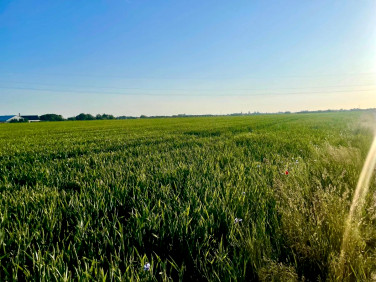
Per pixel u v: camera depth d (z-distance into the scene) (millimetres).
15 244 2129
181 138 13242
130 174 4633
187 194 3271
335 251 1798
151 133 18469
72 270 1852
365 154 6246
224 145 9117
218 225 2424
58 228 2396
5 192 3746
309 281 1699
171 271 1888
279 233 2168
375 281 1491
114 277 1644
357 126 18641
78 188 4090
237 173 4570
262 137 11141
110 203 3080
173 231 2258
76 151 9320
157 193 3402
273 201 3045
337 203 2451
